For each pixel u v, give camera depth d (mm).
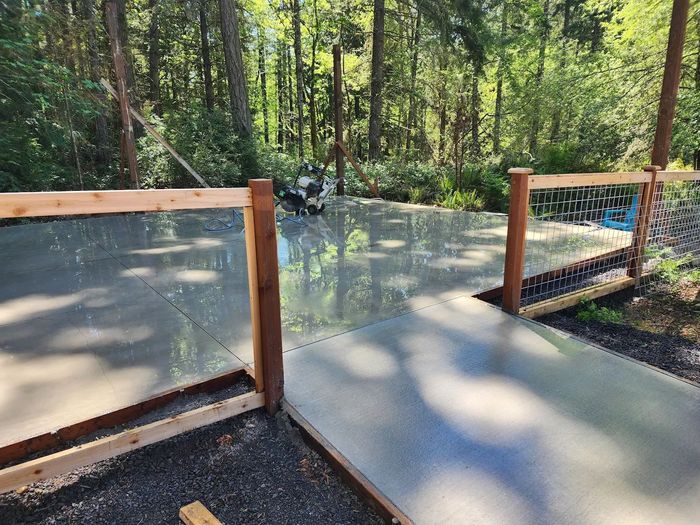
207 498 1518
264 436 1833
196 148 9031
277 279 1853
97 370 2240
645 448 1658
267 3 15859
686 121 7332
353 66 14781
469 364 2279
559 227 5617
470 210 7738
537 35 13312
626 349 2711
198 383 2104
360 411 1887
